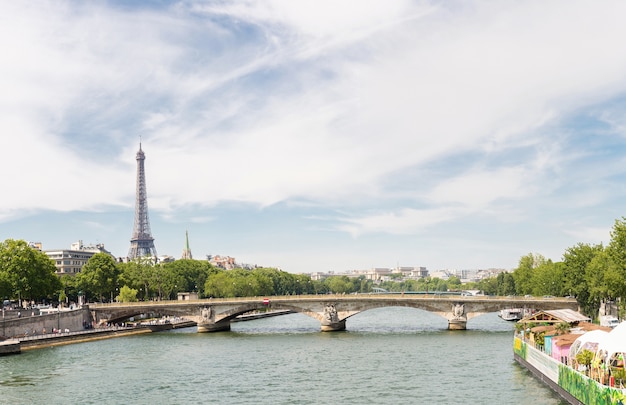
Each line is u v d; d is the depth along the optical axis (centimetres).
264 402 6925
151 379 8462
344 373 8750
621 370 4975
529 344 8325
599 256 13088
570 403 6100
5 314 13475
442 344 12119
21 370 9306
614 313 13788
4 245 16650
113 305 16588
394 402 6762
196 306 16262
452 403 6606
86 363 10031
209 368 9425
